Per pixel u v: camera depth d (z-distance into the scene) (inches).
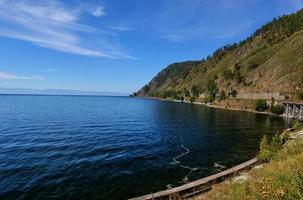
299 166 521.3
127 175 860.0
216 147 1315.2
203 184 673.6
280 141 1028.5
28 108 4060.0
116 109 4220.0
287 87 3897.6
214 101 5526.6
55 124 2140.7
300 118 2839.6
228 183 627.8
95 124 2197.3
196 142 1451.8
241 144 1395.2
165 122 2432.3
